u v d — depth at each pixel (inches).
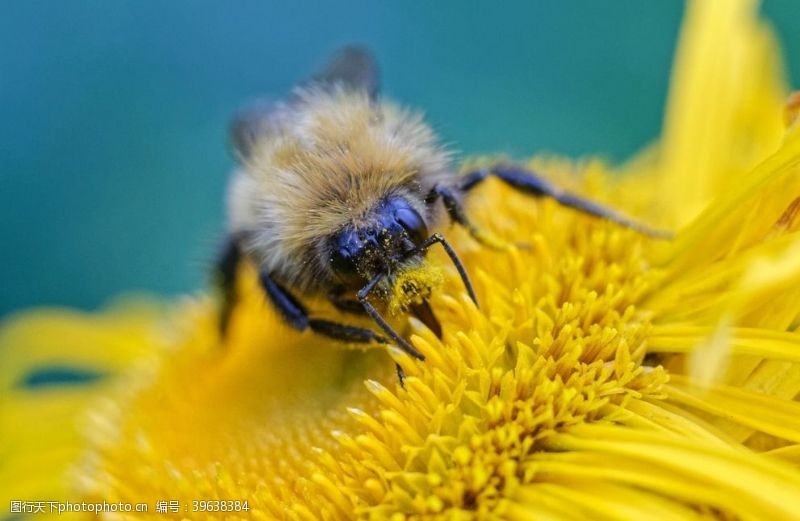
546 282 3.5
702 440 3.3
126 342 4.8
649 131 4.7
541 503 3.3
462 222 3.6
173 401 4.0
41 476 4.3
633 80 4.8
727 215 3.5
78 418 4.4
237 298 4.0
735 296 3.2
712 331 3.3
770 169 3.4
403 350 3.5
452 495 3.3
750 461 3.2
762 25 4.1
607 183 3.9
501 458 3.3
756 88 4.0
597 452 3.3
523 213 3.7
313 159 3.6
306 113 3.7
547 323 3.4
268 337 3.9
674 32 4.7
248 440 3.8
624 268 3.5
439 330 3.5
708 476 3.2
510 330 3.5
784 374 3.3
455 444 3.4
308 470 3.5
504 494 3.3
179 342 4.2
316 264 3.6
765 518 3.1
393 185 3.5
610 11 4.8
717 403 3.3
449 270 3.6
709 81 4.0
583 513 3.3
